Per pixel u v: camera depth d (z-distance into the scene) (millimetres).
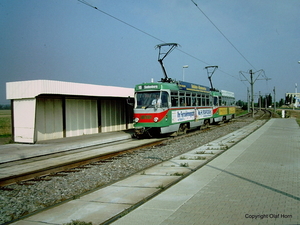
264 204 5375
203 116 24375
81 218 5184
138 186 7199
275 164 9156
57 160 11641
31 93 15648
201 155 11625
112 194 6613
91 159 10875
